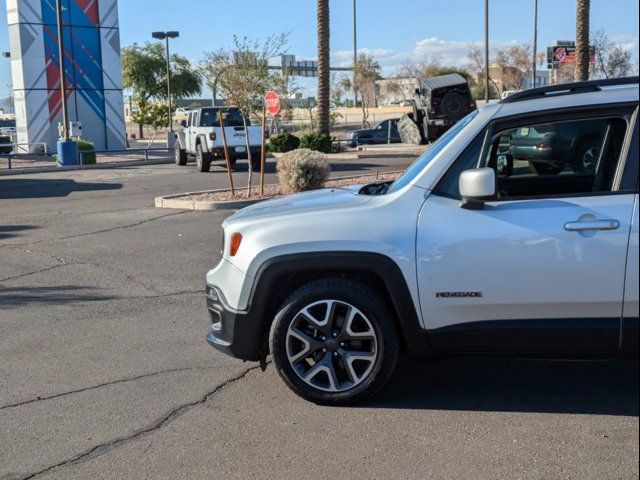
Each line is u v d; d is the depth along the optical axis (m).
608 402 4.79
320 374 4.89
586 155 4.83
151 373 5.68
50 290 8.55
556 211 4.42
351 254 4.61
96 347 6.39
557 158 4.89
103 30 34.56
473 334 4.55
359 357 4.75
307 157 15.55
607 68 41.38
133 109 61.84
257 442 4.38
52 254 10.68
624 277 4.33
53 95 33.72
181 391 5.27
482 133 4.68
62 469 4.15
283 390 5.20
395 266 4.57
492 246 4.45
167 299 8.00
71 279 9.07
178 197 15.95
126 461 4.21
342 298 4.71
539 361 5.62
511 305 4.48
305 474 3.97
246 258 4.80
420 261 4.54
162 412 4.90
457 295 4.52
